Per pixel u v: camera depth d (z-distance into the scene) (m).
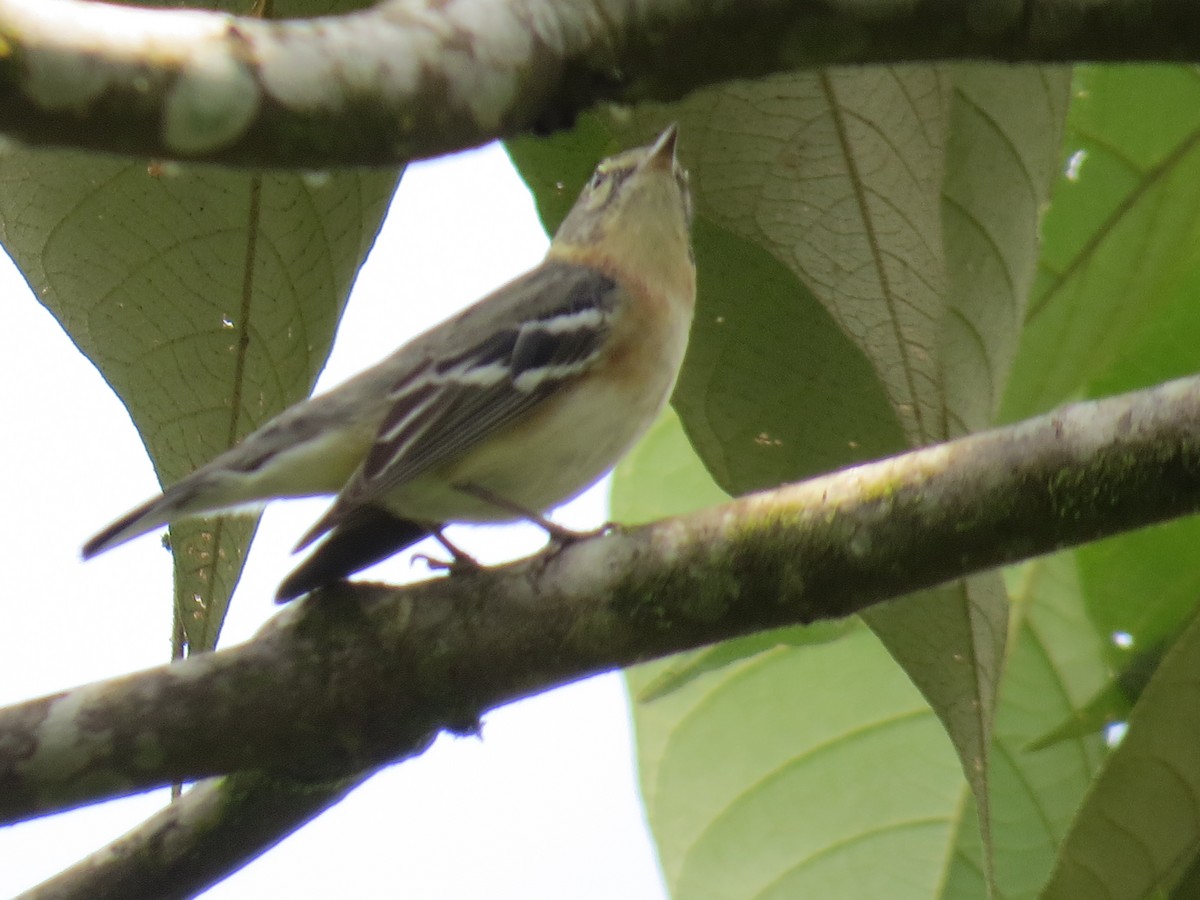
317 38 4.91
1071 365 10.59
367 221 8.35
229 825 7.80
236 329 8.43
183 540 8.48
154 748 6.79
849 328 7.88
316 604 7.11
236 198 8.14
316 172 5.06
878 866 11.16
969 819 11.02
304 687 6.91
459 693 7.05
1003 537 6.58
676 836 11.48
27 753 6.71
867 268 7.91
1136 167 10.31
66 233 8.22
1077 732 9.86
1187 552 9.93
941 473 6.63
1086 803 7.62
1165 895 7.88
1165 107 10.17
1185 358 10.56
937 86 7.77
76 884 7.82
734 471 9.05
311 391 8.52
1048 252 10.45
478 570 7.18
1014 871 10.76
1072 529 6.53
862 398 8.80
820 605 6.83
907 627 7.91
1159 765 7.55
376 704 6.99
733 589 6.85
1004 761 10.78
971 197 8.45
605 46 5.91
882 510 6.66
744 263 8.68
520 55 5.51
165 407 8.54
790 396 8.91
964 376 8.44
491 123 5.44
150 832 7.87
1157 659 9.94
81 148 4.61
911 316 7.84
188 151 4.72
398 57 5.05
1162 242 10.40
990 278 8.49
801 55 6.32
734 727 11.55
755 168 8.01
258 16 7.55
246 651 6.98
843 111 7.85
